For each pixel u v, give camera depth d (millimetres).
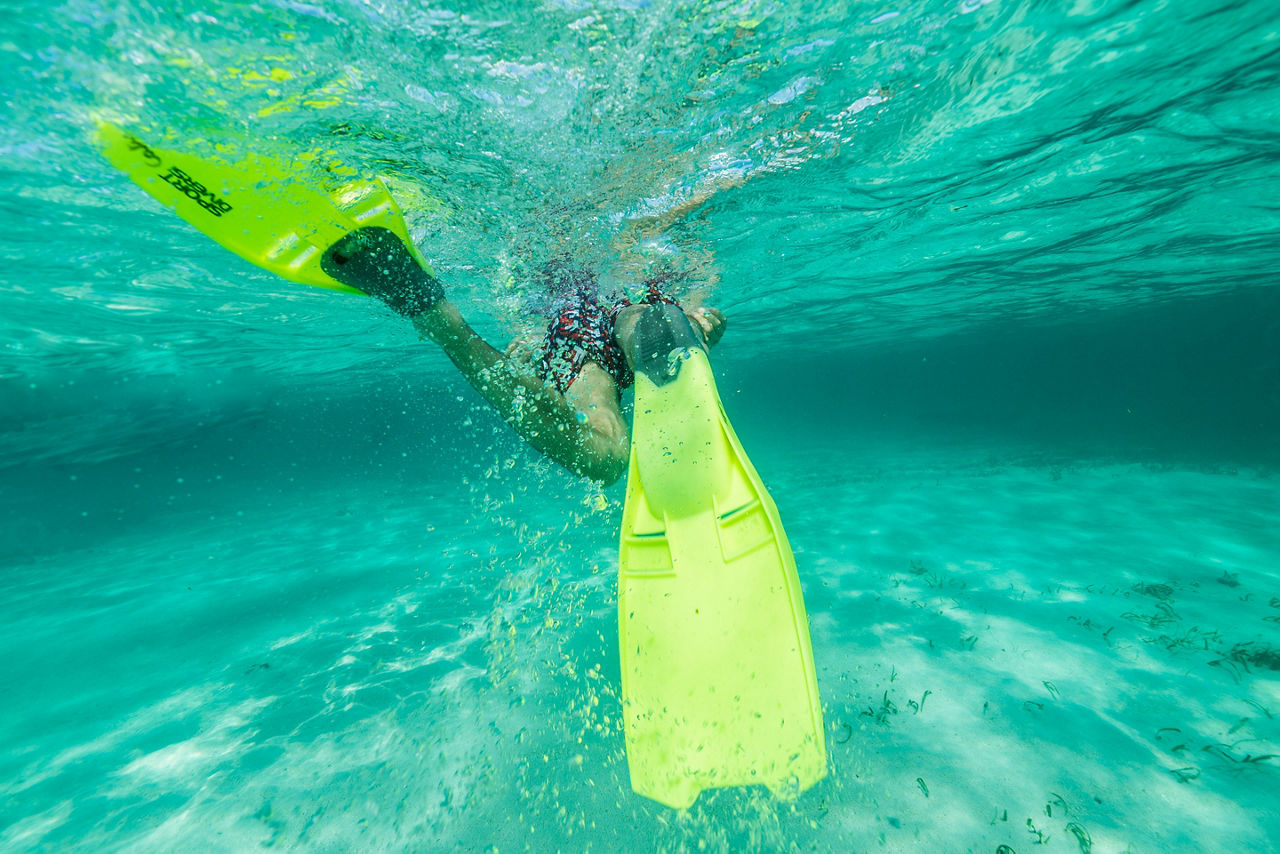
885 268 3492
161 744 1540
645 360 605
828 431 15703
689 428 585
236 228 512
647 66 1102
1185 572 2316
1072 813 1036
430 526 4570
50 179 1452
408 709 1569
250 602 2854
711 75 1192
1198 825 992
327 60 930
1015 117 1673
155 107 919
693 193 1796
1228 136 1902
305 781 1296
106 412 6277
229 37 840
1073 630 1782
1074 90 1534
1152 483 4512
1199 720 1283
